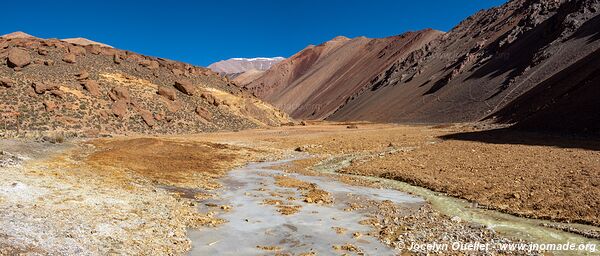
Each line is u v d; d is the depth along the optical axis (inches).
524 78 4584.2
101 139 2244.1
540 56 4763.8
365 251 578.9
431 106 5511.8
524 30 5895.7
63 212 615.2
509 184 1011.9
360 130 3683.6
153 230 617.0
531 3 6717.5
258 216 768.9
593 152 1429.6
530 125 2498.8
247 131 3715.6
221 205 848.3
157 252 532.1
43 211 600.1
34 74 3230.8
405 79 7480.3
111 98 3348.9
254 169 1497.3
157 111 3545.8
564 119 2298.2
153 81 4104.3
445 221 748.6
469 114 4564.5
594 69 2758.4
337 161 1705.2
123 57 4330.7
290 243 613.3
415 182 1153.4
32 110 2839.6
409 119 5408.5
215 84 5049.2
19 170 885.2
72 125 2866.6
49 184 789.9
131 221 640.4
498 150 1637.6
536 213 792.9
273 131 3683.6
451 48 7559.1
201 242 605.6
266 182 1178.0
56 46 3843.5
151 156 1582.2
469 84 5462.6
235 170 1457.9
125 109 3312.0
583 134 2037.4
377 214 801.6
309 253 567.2
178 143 2070.6
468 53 6663.4
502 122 3262.8
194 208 804.0
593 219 733.3
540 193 904.9
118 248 513.0
